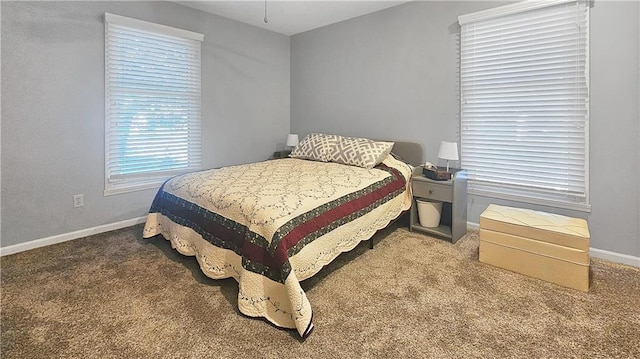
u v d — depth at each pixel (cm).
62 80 277
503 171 293
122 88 315
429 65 332
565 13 249
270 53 448
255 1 343
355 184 247
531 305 183
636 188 231
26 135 261
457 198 283
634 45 224
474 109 304
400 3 347
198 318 171
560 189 263
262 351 147
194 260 243
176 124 360
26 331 159
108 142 309
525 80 272
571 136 254
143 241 284
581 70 246
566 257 201
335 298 192
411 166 337
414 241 285
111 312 175
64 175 284
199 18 367
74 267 230
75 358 142
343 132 420
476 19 292
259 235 174
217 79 392
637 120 227
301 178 255
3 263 237
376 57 376
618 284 205
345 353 146
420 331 161
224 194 211
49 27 266
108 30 299
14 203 259
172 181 273
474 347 149
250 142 436
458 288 203
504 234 226
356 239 229
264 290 170
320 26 426
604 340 153
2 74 247
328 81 430
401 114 359
